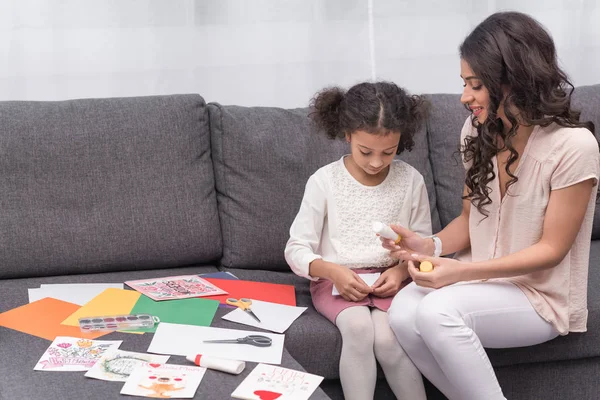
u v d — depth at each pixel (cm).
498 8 273
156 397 140
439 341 168
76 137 209
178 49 250
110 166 211
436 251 193
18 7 236
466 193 198
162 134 215
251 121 221
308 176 220
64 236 206
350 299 186
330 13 259
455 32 271
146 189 212
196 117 220
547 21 276
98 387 144
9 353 159
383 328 181
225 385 146
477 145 186
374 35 264
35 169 206
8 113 208
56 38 240
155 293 191
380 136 185
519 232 183
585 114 239
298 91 262
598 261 219
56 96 244
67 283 201
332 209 198
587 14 278
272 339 169
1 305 185
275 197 218
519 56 171
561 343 191
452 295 174
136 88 250
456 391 175
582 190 173
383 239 186
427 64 271
